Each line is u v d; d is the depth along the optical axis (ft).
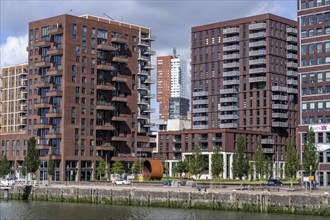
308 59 539.29
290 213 347.15
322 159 514.68
